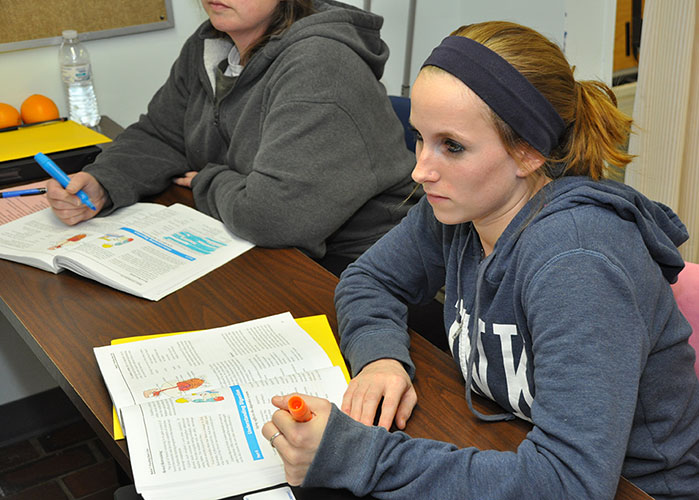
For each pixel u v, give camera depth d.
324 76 1.48
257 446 0.84
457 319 0.97
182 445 0.84
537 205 0.85
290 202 1.41
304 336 1.08
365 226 1.66
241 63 1.66
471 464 0.76
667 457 0.89
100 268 1.29
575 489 0.70
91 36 2.06
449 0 2.76
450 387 0.98
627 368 0.73
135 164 1.69
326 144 1.46
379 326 1.04
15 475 2.01
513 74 0.79
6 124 1.91
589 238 0.78
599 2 2.33
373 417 0.88
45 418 2.18
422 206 1.10
